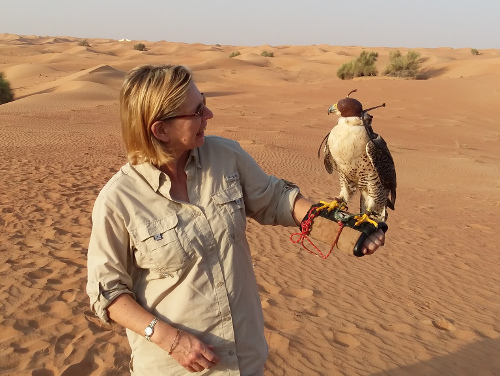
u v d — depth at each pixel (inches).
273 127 1220.5
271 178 98.8
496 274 325.7
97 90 1828.2
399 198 593.3
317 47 6456.7
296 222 98.7
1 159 639.1
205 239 85.2
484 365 198.7
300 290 265.6
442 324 240.7
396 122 1432.1
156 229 83.5
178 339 80.6
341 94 1919.3
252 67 3528.5
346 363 191.0
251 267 93.2
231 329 85.9
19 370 171.2
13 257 278.8
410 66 2822.3
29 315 210.5
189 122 82.8
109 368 174.7
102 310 82.8
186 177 88.7
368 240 89.5
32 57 3924.7
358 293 269.9
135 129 83.4
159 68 83.6
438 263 340.5
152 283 86.8
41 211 386.6
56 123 1122.0
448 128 1391.5
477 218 499.8
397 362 195.5
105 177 555.5
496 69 2672.2
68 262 278.7
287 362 188.2
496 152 1119.0
